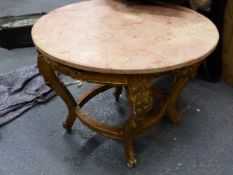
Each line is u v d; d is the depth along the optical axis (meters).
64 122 1.56
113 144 1.51
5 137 1.56
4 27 2.26
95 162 1.42
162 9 1.46
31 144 1.52
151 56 1.10
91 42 1.19
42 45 1.17
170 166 1.40
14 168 1.39
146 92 1.17
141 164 1.41
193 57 1.10
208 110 1.73
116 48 1.15
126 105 1.76
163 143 1.52
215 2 1.73
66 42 1.19
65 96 1.44
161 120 1.65
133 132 1.35
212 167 1.39
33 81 1.92
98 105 1.76
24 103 1.75
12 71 1.99
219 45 1.82
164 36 1.23
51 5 3.03
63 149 1.49
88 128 1.55
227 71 1.92
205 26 1.31
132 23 1.33
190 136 1.56
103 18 1.37
